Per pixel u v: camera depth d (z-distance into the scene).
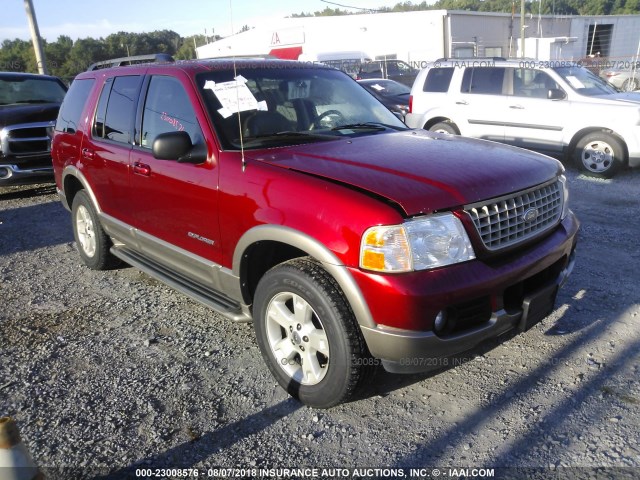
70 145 5.23
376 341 2.73
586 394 3.15
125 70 4.58
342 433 2.95
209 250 3.59
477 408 3.10
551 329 3.88
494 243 2.91
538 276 3.15
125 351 3.88
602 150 8.48
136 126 4.25
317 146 3.54
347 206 2.75
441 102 10.07
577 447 2.75
